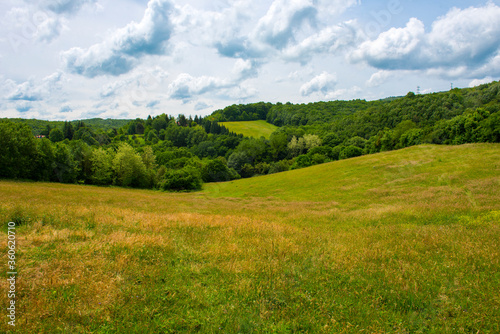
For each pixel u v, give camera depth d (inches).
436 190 878.4
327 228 467.2
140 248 267.1
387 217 546.9
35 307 163.3
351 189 1233.4
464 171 1112.8
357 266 244.7
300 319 164.2
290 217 625.6
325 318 165.9
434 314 170.4
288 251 284.4
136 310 168.6
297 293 193.8
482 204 574.6
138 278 210.7
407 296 189.2
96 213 435.5
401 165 1497.3
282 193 1482.5
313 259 261.3
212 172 2854.3
